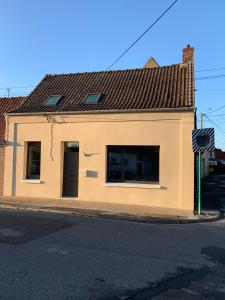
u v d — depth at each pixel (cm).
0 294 537
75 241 874
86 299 532
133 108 1565
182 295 562
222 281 630
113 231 1010
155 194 1538
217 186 2594
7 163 1769
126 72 1922
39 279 605
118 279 621
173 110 1509
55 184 1688
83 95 1795
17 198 1678
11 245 816
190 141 1494
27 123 1744
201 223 1246
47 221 1116
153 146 1567
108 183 1606
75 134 1661
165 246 862
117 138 1593
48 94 1884
